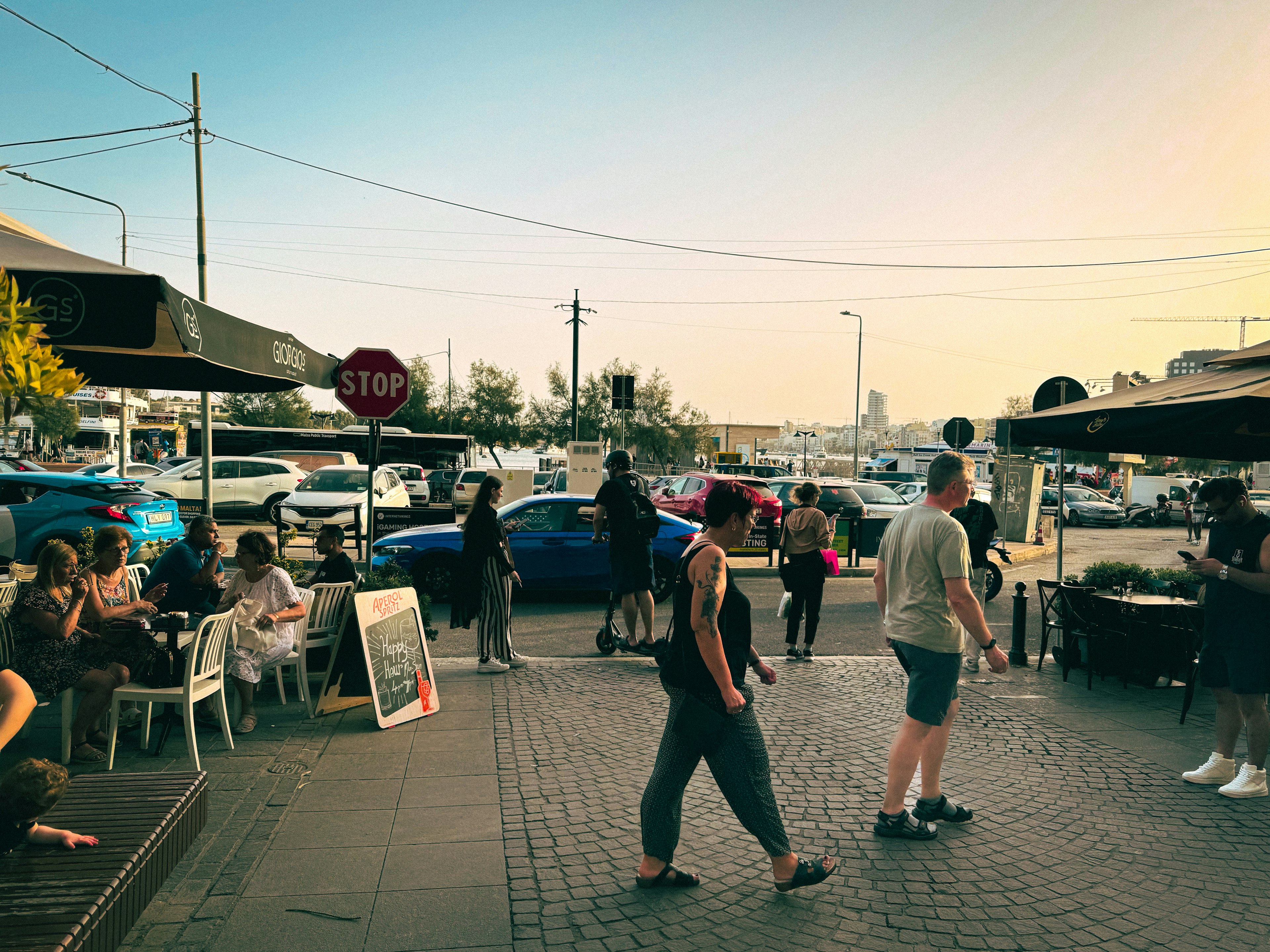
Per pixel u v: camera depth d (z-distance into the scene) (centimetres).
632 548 805
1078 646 768
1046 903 348
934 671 400
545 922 326
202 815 353
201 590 641
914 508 417
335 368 626
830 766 515
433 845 393
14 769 282
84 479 1264
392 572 723
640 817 378
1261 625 463
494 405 5078
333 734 559
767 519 1564
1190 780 490
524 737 558
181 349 523
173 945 305
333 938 311
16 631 485
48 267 334
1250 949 315
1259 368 575
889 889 358
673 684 343
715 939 316
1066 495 3381
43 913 242
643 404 5006
